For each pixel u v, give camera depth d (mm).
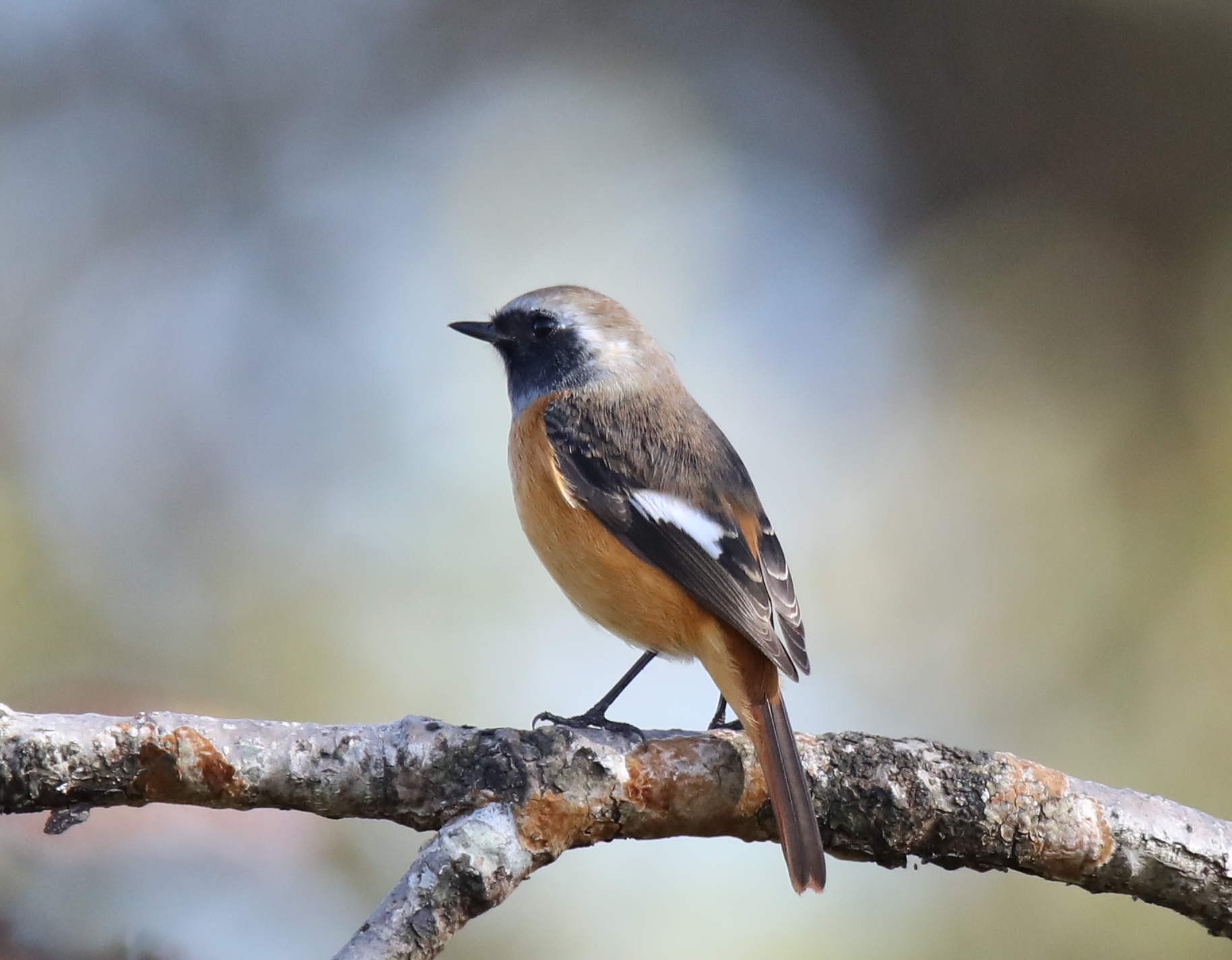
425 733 6297
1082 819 6793
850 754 6852
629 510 8484
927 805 6762
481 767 6262
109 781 5953
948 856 6840
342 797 6203
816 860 6391
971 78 16375
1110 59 15992
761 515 8969
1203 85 15734
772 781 6562
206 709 9492
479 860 5996
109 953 7965
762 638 7953
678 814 6559
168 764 5984
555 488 8633
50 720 5961
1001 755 6969
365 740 6238
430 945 5852
